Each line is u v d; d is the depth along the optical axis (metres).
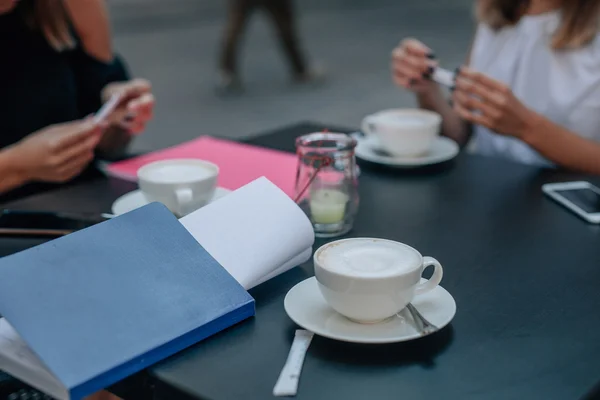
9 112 1.76
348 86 5.53
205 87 5.54
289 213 0.98
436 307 0.85
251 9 5.38
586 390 0.72
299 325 0.84
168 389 0.74
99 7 1.97
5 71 1.75
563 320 0.86
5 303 0.77
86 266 0.84
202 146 1.58
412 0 10.69
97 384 0.72
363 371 0.75
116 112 1.67
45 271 0.82
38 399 0.96
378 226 1.18
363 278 0.77
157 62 6.51
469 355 0.78
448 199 1.31
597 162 1.53
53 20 1.78
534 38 1.77
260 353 0.79
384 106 4.93
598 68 1.70
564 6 1.69
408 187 1.38
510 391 0.72
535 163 1.78
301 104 5.04
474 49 1.93
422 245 1.10
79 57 1.92
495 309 0.89
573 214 1.23
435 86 1.83
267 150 1.55
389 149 1.50
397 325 0.82
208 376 0.75
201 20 8.79
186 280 0.85
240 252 0.92
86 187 1.36
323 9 9.81
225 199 0.98
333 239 1.12
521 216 1.22
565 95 1.73
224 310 0.83
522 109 1.49
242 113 4.82
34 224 1.16
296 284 0.95
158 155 1.52
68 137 1.36
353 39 7.63
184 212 1.12
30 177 1.39
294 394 0.72
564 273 0.99
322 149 1.12
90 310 0.79
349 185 1.14
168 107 4.96
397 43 7.35
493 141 1.85
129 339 0.77
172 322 0.80
